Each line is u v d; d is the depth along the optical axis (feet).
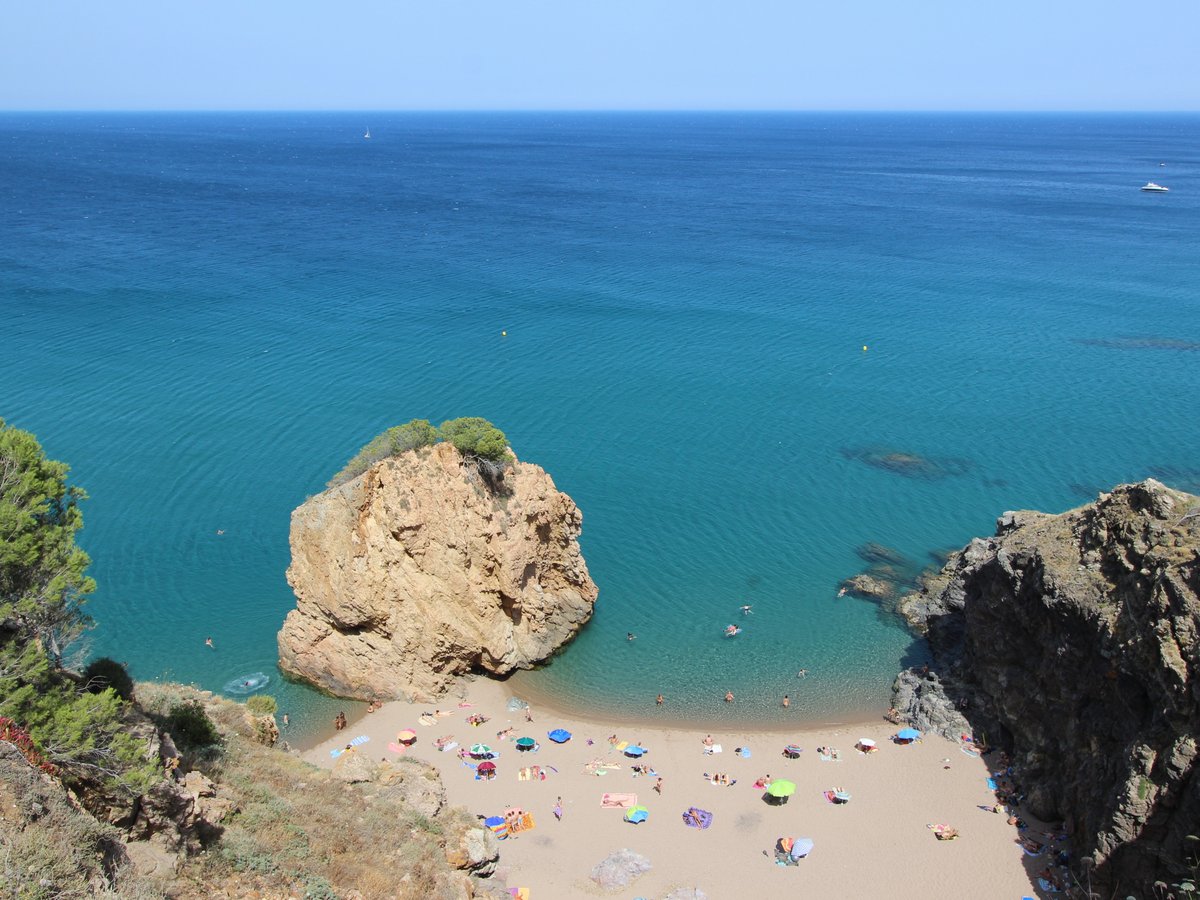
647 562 216.54
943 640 184.75
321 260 510.58
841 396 319.88
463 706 167.73
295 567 171.32
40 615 88.74
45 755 76.18
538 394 313.73
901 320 407.23
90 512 224.12
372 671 169.99
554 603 186.80
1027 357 360.48
